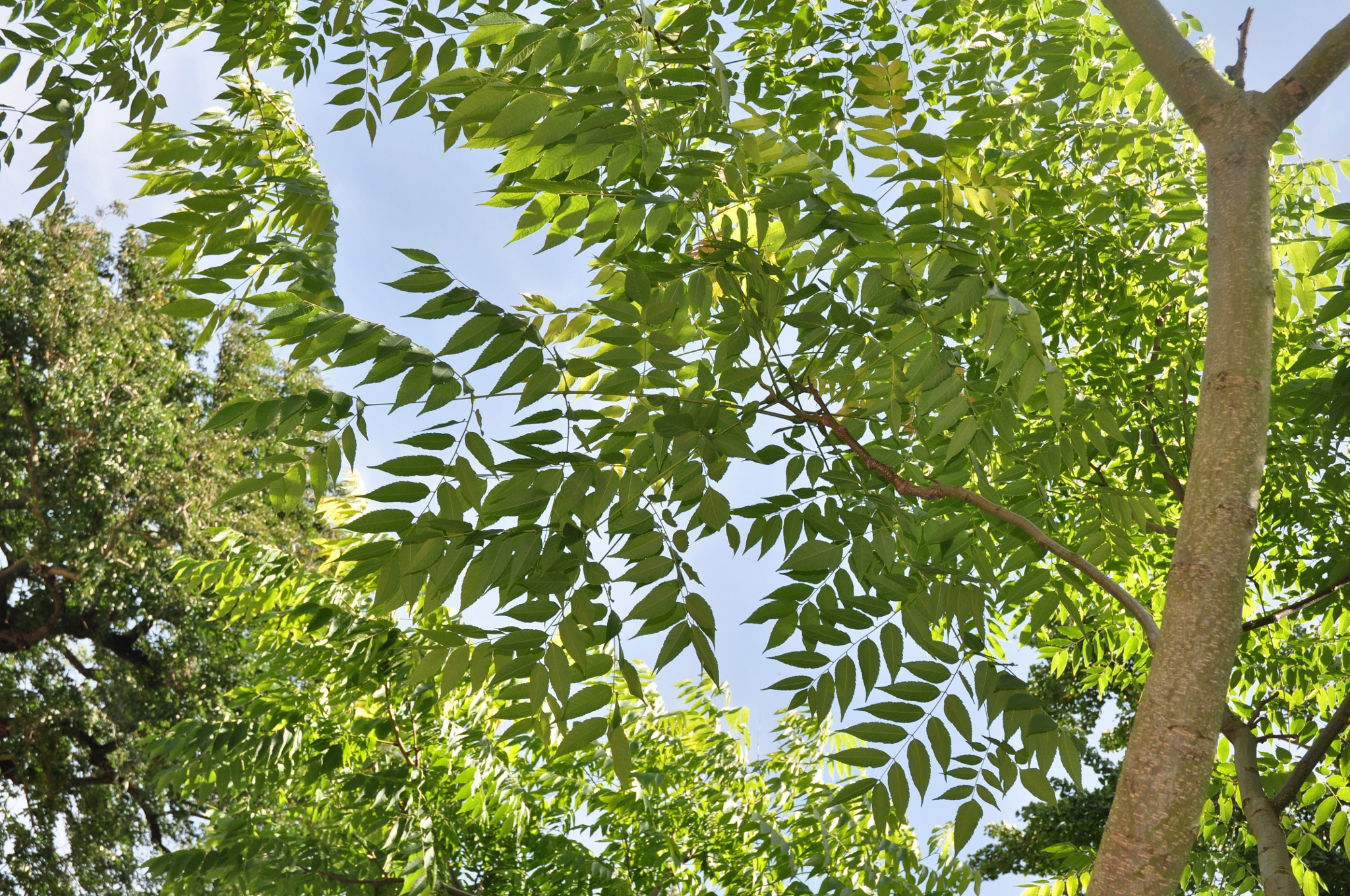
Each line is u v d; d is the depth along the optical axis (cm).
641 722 555
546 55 164
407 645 415
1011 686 184
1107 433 222
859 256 194
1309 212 357
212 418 178
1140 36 209
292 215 292
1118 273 379
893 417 227
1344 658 404
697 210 216
